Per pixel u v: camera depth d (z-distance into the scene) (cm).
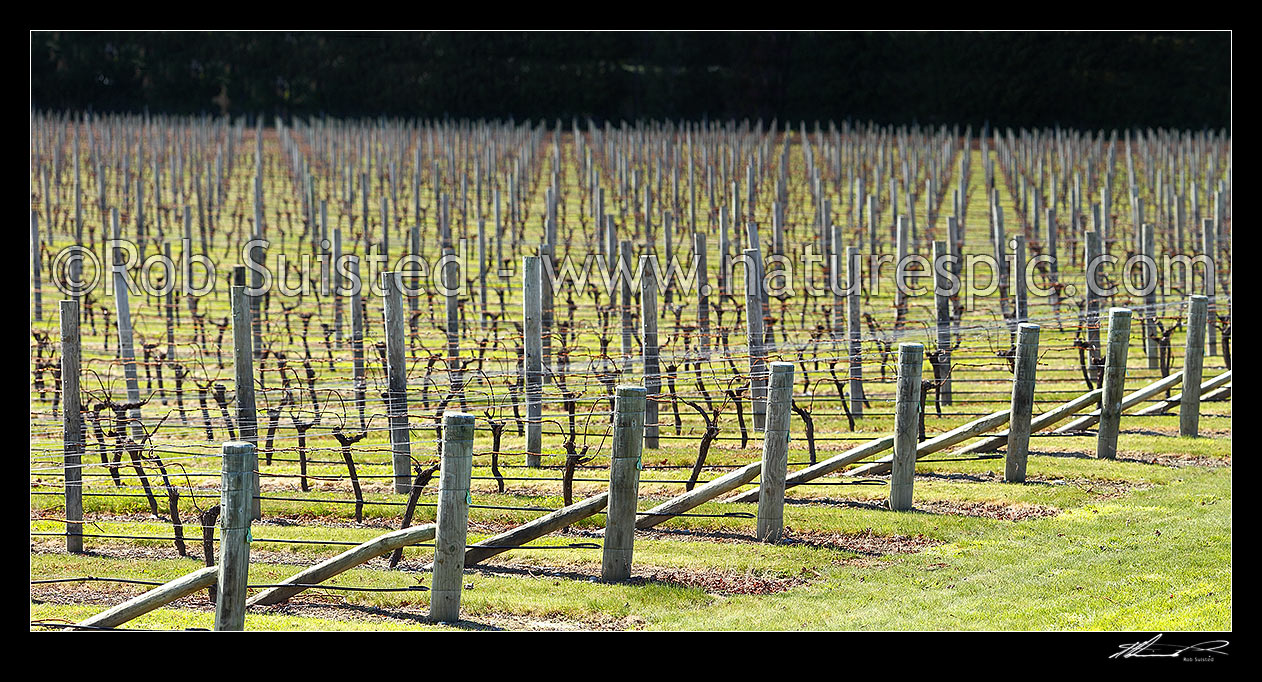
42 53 8369
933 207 4616
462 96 8825
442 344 2458
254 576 1303
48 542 1432
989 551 1396
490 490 1609
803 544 1410
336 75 8819
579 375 2058
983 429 1680
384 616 1216
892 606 1242
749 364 1975
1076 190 4134
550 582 1295
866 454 1591
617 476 1278
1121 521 1484
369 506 1556
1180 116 8488
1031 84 8688
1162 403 2000
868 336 2367
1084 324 2319
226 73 8869
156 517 1519
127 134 5984
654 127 7506
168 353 2186
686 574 1322
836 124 8906
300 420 1688
